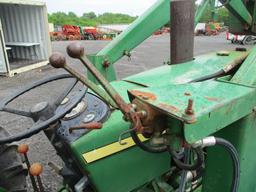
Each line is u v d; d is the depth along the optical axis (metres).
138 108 0.95
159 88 1.07
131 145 1.32
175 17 1.94
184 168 1.05
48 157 2.75
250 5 2.66
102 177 1.27
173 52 2.02
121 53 2.22
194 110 0.89
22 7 8.73
